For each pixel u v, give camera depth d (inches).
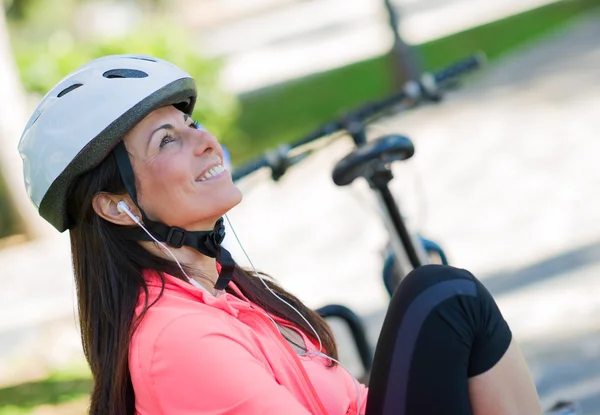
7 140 524.1
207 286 95.8
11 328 356.8
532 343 217.9
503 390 89.1
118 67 92.0
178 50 598.5
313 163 515.8
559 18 741.3
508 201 345.1
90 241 92.6
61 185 90.7
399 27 605.9
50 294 401.4
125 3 1530.5
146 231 90.4
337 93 705.0
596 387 187.0
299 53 967.6
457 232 322.0
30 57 603.2
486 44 706.2
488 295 90.0
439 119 521.0
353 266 327.3
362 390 107.4
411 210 363.3
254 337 90.9
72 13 1489.9
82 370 275.9
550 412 109.3
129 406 88.7
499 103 521.3
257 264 361.4
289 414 82.4
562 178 355.9
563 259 270.8
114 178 90.9
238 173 138.7
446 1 996.6
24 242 528.7
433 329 88.0
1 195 542.9
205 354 84.4
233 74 922.7
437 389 87.7
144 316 88.0
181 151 91.6
